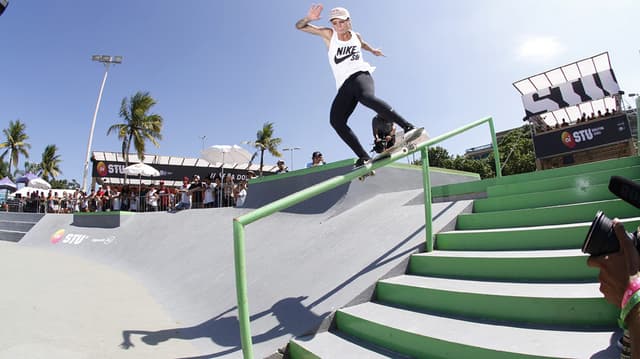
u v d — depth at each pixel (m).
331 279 3.89
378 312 2.97
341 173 6.75
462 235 3.58
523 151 24.88
